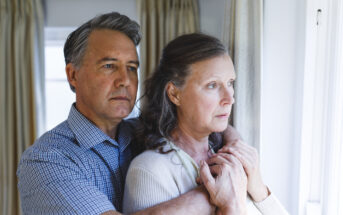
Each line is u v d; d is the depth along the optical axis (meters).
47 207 0.74
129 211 0.76
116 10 2.03
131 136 1.00
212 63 0.76
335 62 1.03
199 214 0.69
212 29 1.96
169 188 0.75
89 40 0.92
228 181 0.72
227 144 0.87
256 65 1.18
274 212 0.89
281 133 1.28
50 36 2.13
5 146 2.02
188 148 0.85
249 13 1.23
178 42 0.80
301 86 1.19
